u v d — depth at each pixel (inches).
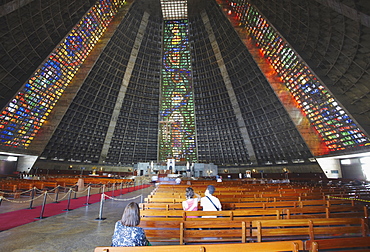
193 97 1476.4
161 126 1439.5
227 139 1398.9
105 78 1194.6
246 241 122.5
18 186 428.1
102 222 215.5
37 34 739.4
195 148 1441.9
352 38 616.1
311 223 118.2
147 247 76.4
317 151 1005.2
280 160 1213.1
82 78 1053.2
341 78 750.5
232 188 375.6
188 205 162.2
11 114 830.5
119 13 1127.6
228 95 1363.2
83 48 1006.4
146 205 183.8
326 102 865.5
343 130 861.8
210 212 145.5
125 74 1277.1
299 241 82.4
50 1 705.6
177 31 1510.8
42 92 916.0
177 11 1368.1
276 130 1184.8
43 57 811.4
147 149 1421.0
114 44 1167.6
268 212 156.5
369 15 496.4
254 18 1000.2
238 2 1049.5
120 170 1293.1
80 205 321.4
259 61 1083.9
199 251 77.0
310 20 701.3
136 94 1395.2
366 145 796.6
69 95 1037.2
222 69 1326.3
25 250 137.8
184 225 117.1
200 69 1457.9
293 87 996.6
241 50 1182.9
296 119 1028.5
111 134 1283.2
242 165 1333.7
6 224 203.2
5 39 662.5
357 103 757.9
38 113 957.2
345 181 849.5
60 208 292.8
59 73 949.8
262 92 1181.1
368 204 262.7
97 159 1267.2
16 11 623.2
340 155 907.4
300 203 205.6
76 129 1152.2
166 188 356.5
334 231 115.8
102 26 1058.7
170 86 1496.1
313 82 864.9
